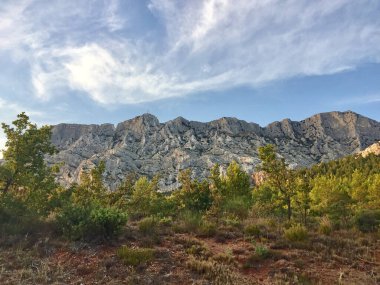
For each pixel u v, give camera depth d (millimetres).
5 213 12078
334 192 24609
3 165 13703
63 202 14086
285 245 11438
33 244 9938
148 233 11727
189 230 13000
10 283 7305
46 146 14391
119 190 22203
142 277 8031
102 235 10477
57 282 7559
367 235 13664
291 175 20891
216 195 21703
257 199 26359
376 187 33219
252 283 8164
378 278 8672
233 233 12875
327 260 10078
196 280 8070
